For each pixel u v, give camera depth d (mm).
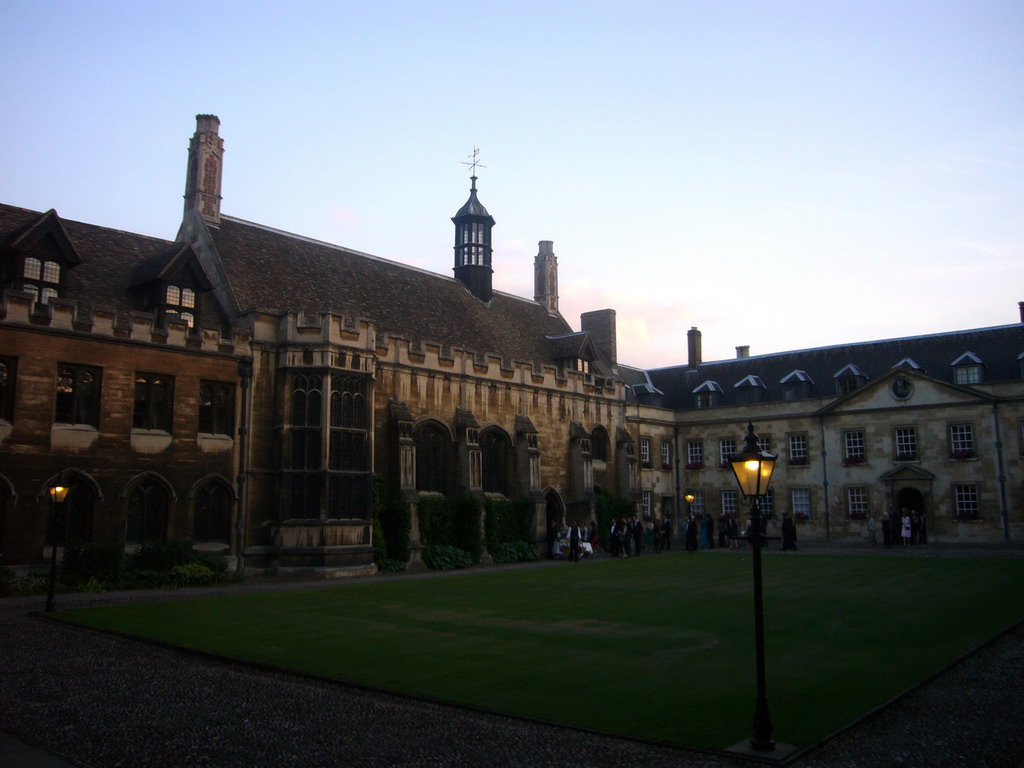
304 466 28312
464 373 35375
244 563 27484
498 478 36969
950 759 7848
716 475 50031
